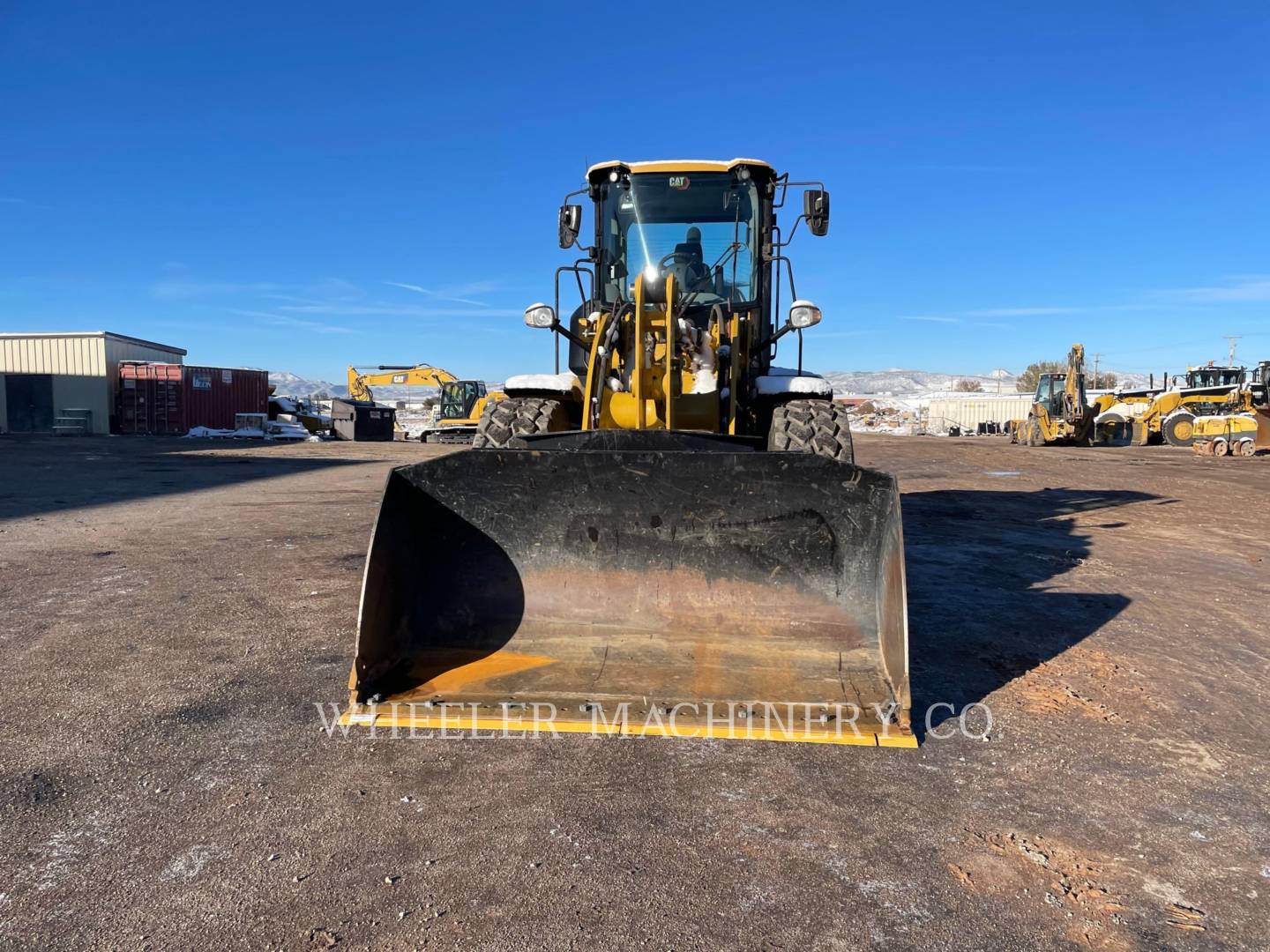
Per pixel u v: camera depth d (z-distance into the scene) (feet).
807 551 11.16
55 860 7.11
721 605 11.25
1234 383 105.91
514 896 6.63
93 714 10.36
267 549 21.70
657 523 11.37
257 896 6.61
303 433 103.50
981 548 22.53
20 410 101.81
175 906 6.48
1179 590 17.85
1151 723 10.36
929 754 9.36
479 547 11.70
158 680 11.61
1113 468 55.67
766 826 7.75
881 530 10.85
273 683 11.50
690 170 18.72
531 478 11.39
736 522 11.21
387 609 10.56
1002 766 9.09
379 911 6.44
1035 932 6.24
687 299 16.58
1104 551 22.52
